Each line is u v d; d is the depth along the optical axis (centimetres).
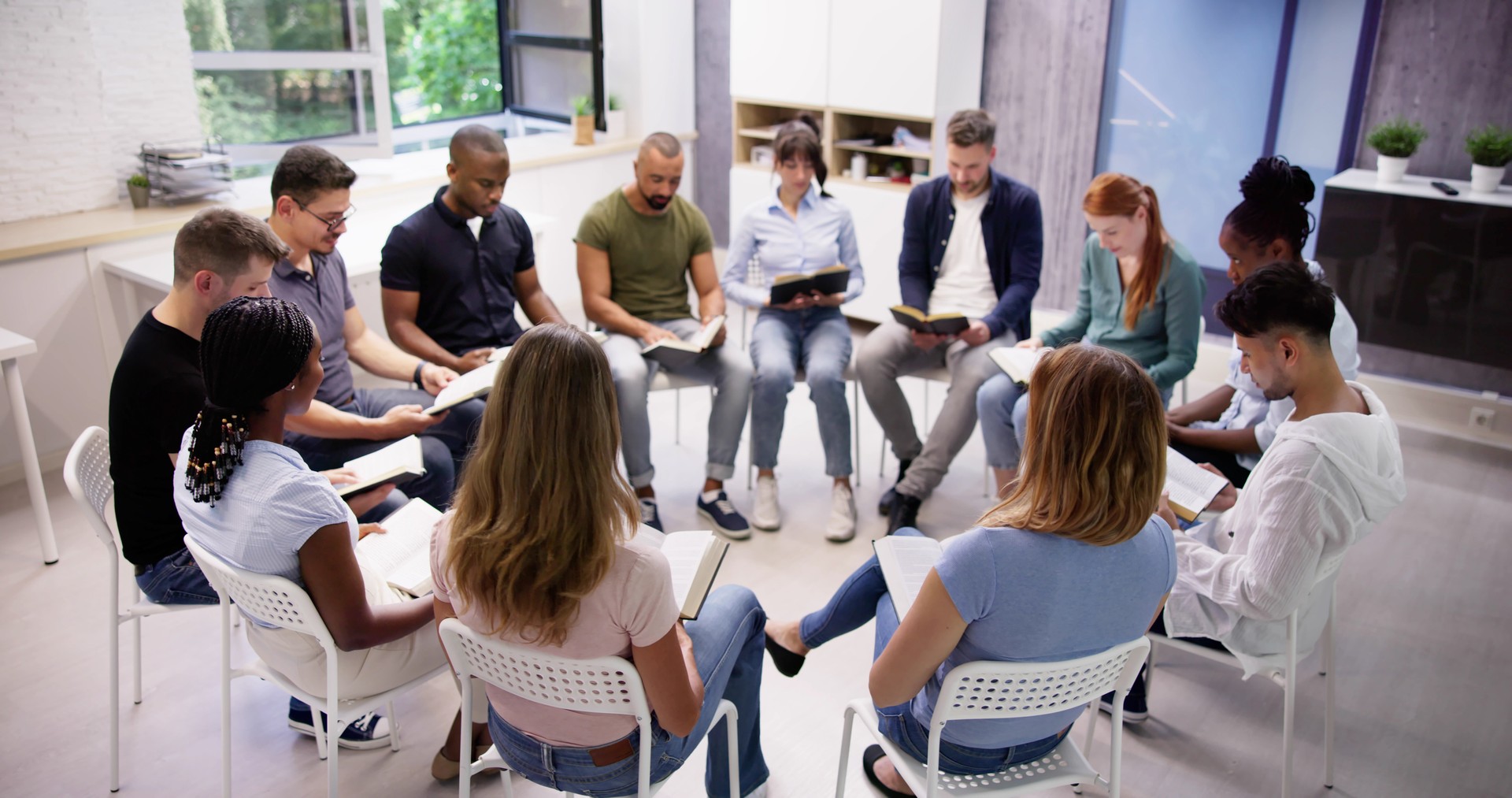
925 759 172
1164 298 292
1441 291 366
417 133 559
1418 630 280
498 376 137
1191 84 427
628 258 336
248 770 224
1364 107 393
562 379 133
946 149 455
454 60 576
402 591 194
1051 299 491
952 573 146
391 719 227
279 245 205
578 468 135
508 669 151
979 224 342
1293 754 221
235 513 162
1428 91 379
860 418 414
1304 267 237
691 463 374
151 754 228
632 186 332
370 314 403
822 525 333
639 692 146
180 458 174
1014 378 291
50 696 245
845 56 470
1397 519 335
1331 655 218
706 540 182
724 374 326
